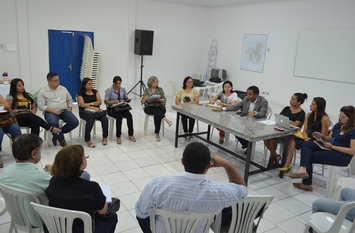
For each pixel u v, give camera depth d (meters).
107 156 3.99
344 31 5.93
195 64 9.05
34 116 3.83
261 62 7.71
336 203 2.16
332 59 6.21
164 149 4.36
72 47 6.84
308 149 3.19
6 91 5.57
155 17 7.95
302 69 6.79
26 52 6.31
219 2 7.86
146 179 3.39
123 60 7.62
